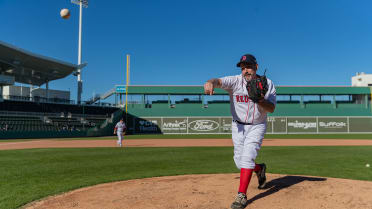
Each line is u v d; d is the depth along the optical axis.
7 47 32.19
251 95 2.99
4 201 3.92
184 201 3.61
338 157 9.62
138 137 31.28
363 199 3.61
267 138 27.41
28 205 3.72
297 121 42.59
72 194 4.26
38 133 31.14
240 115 3.50
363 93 43.59
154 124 42.56
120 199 3.83
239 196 3.24
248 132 3.52
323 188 4.17
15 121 33.97
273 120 42.59
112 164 8.04
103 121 42.91
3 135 28.50
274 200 3.56
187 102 44.59
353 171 6.38
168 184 4.75
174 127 42.62
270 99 3.34
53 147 15.63
